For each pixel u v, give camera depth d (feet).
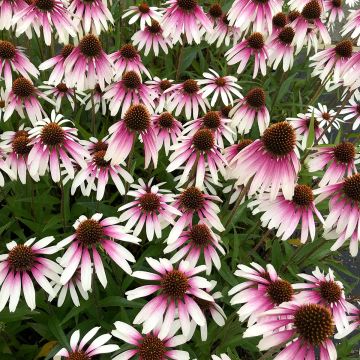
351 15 2.94
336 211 1.68
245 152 1.61
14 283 1.40
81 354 1.26
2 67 2.14
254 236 2.27
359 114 2.97
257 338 1.77
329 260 2.33
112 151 1.73
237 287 1.48
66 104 2.67
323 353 1.14
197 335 1.70
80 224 1.48
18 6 2.35
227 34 3.16
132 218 1.80
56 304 1.89
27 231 2.34
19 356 1.76
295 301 1.26
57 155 1.76
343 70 2.23
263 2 2.60
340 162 1.97
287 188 1.55
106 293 1.91
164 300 1.36
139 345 1.30
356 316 1.69
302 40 2.77
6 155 1.92
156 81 2.69
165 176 2.49
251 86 3.23
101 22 2.45
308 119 2.73
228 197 2.27
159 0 3.63
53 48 2.67
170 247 1.68
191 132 2.25
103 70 2.10
